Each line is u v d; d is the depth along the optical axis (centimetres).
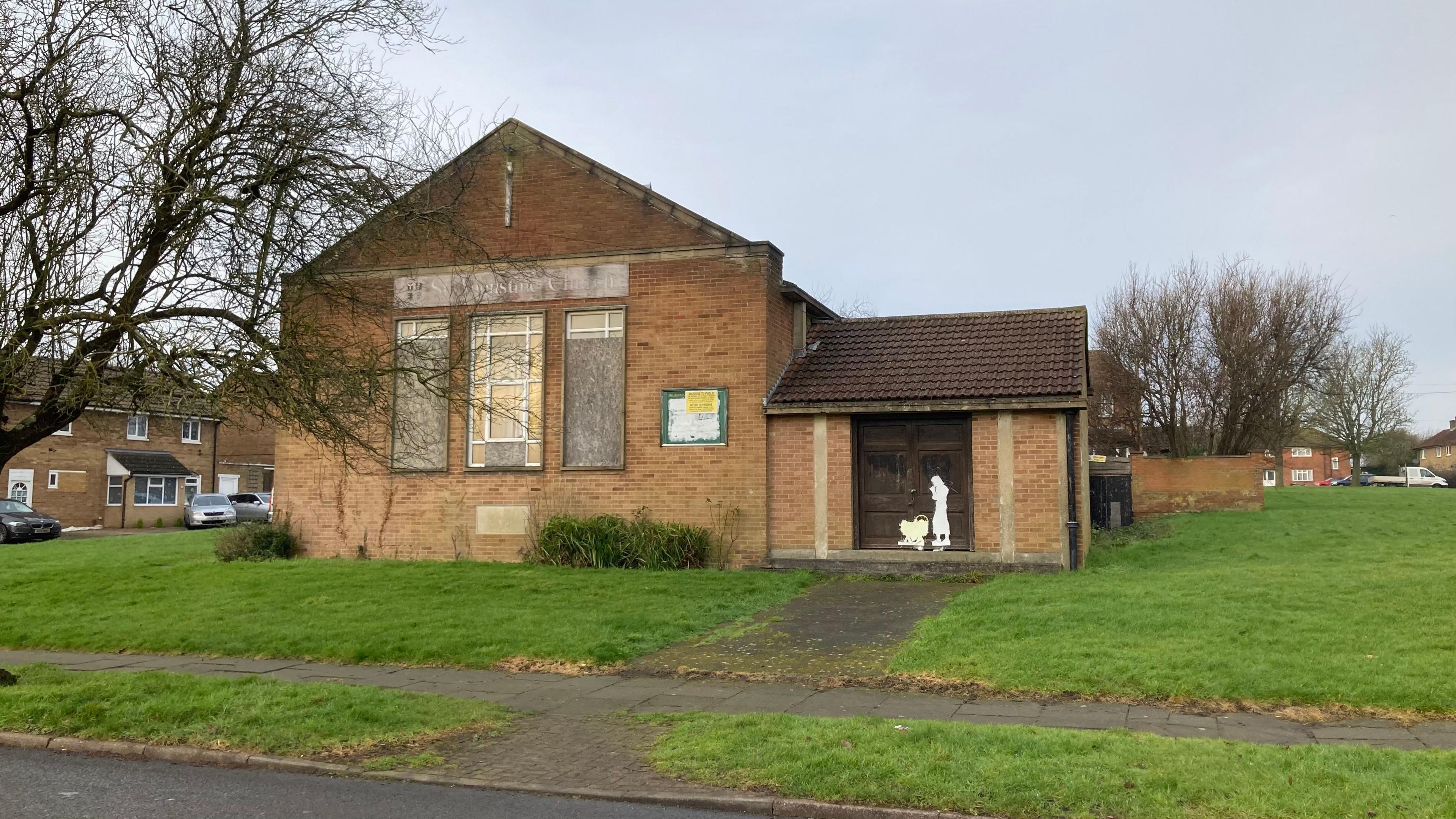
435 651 1166
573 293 1855
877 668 1051
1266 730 788
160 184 1060
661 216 1819
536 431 1862
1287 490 3528
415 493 1909
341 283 1278
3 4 1059
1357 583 1242
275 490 1983
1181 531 2277
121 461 4438
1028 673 962
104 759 803
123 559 2009
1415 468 7175
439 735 830
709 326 1783
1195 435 3694
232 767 774
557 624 1274
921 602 1410
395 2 1249
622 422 1820
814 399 1720
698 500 1769
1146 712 849
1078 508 1692
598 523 1767
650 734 822
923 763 679
